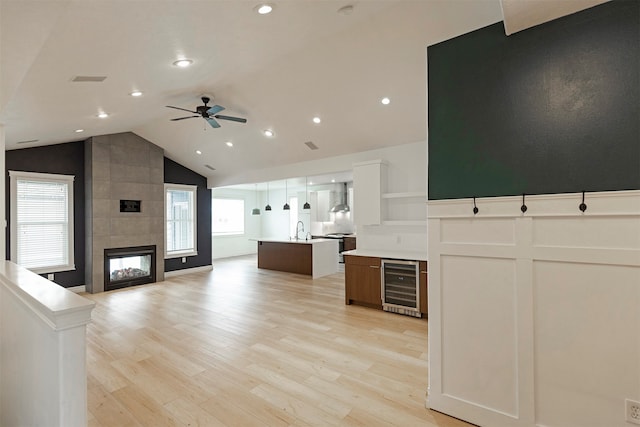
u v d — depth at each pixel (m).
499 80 2.08
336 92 4.41
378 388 2.64
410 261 4.48
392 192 5.51
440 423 2.18
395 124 4.87
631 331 1.71
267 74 4.18
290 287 6.45
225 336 3.79
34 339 1.64
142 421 2.23
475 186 2.16
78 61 2.51
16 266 2.54
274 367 3.01
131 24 2.11
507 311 2.04
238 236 11.99
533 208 1.96
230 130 6.03
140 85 3.49
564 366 1.87
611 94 1.75
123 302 5.34
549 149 1.92
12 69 2.22
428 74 2.37
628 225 1.71
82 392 1.41
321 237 10.32
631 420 1.70
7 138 4.58
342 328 4.05
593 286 1.80
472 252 2.16
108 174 6.30
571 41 1.85
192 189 8.27
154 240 7.01
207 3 2.07
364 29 3.24
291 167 6.93
